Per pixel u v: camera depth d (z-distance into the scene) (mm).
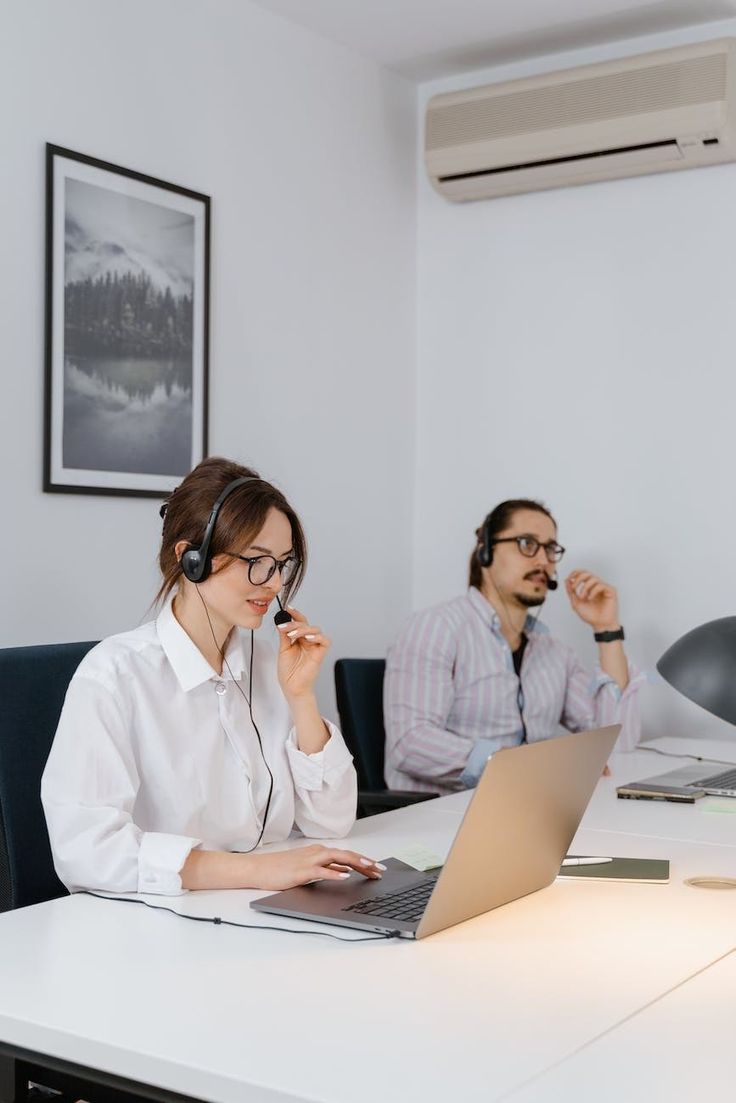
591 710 3166
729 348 3482
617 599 3389
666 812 2250
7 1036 1171
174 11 3105
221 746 1866
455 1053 1083
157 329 3053
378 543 3840
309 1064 1057
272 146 3426
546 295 3781
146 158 3037
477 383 3906
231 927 1460
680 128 3379
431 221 3973
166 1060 1068
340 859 1643
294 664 1941
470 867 1446
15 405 2725
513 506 3072
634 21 3498
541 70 3771
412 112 3977
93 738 1698
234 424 3316
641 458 3621
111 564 2957
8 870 1910
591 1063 1064
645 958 1362
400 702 2934
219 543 1780
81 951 1362
